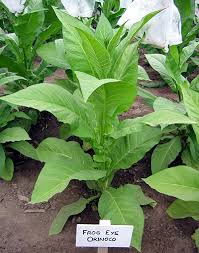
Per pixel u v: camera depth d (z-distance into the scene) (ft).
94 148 5.77
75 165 5.46
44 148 6.19
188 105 5.55
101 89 4.81
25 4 8.31
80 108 5.36
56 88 5.23
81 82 3.79
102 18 5.55
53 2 11.00
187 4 8.08
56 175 5.09
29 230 6.01
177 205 6.01
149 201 6.30
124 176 7.17
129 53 5.34
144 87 10.68
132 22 5.81
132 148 6.07
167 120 4.94
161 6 5.74
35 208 6.44
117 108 5.21
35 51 8.17
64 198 6.64
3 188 6.88
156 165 6.80
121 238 4.97
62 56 7.31
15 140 6.53
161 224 6.21
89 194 6.72
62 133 7.50
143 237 5.96
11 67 7.73
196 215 5.93
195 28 8.73
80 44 5.04
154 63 8.04
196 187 5.41
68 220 6.16
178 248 5.82
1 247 5.69
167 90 10.69
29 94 4.92
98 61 4.79
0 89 9.27
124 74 5.28
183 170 5.55
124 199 5.61
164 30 5.88
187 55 7.47
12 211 6.38
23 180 7.08
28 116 7.54
